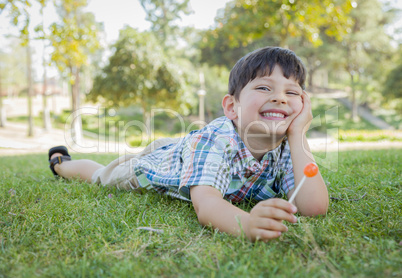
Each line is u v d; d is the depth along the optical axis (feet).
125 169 8.04
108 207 6.61
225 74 109.91
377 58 116.57
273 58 6.01
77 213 6.09
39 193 7.80
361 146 26.32
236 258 4.15
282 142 6.89
